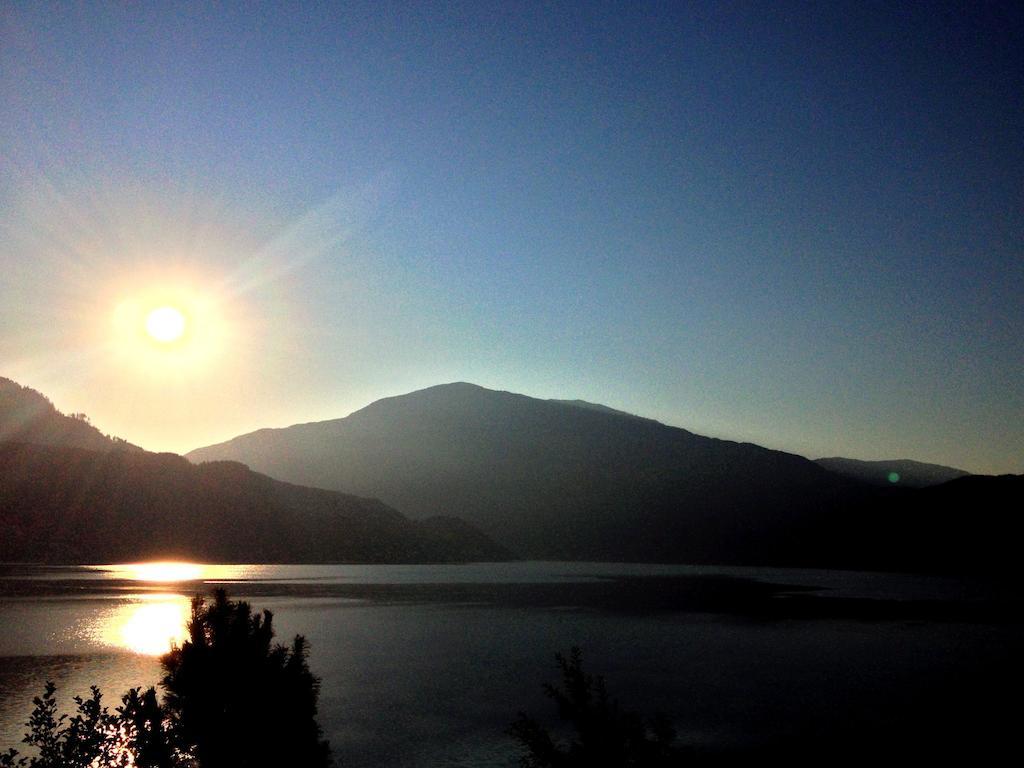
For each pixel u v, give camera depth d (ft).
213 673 29.55
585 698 30.68
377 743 78.89
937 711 96.94
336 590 317.42
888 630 189.37
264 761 29.50
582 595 309.42
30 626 172.35
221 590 32.01
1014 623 210.59
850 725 89.04
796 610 247.09
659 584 407.44
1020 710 97.91
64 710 85.56
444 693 104.37
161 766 29.04
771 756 75.92
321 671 121.29
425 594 303.07
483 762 72.54
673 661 133.59
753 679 117.29
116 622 180.75
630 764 29.53
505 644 154.20
